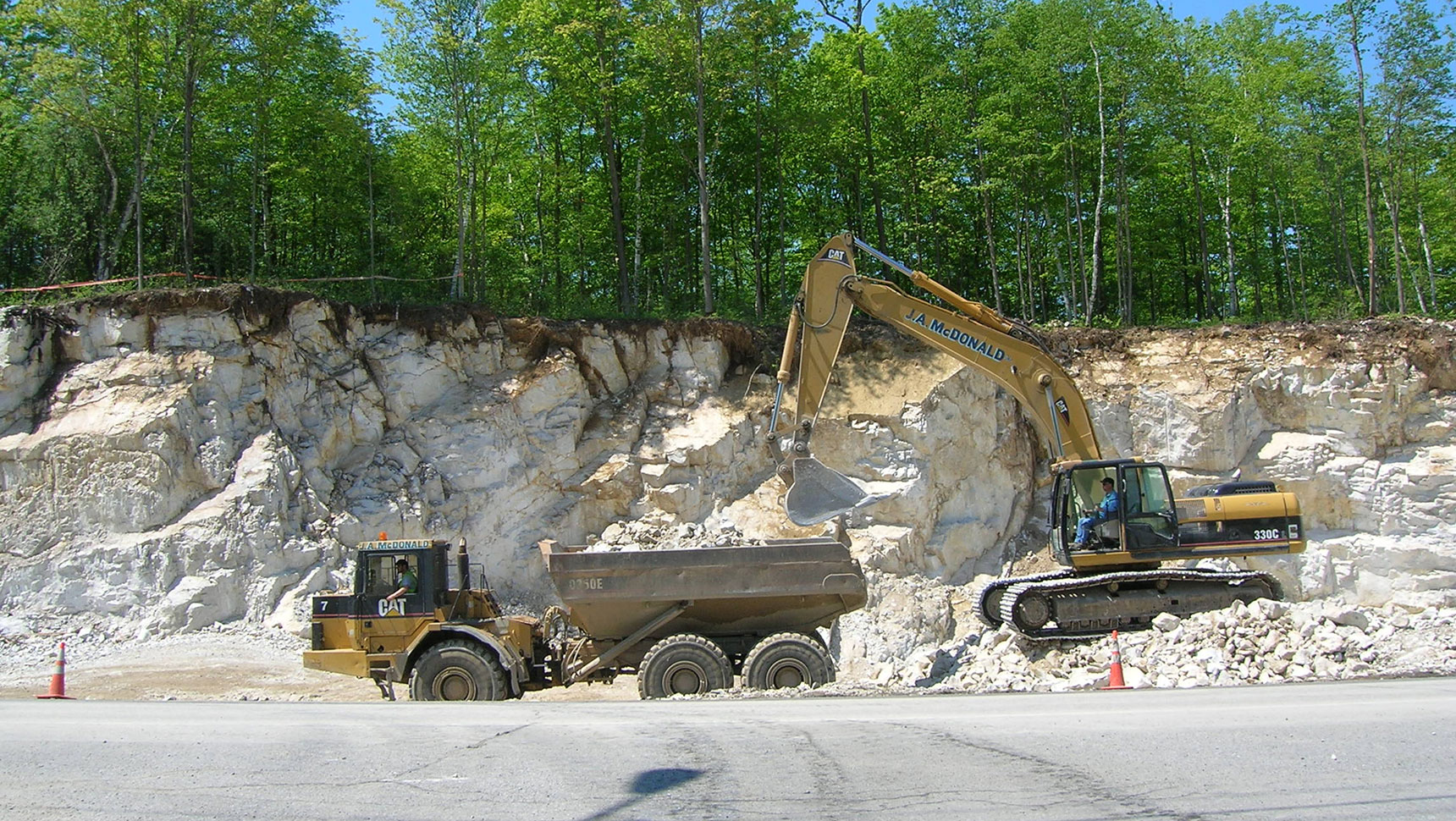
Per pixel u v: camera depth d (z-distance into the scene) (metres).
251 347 22.66
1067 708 10.45
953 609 22.50
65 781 7.48
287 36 27.36
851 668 20.22
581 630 14.65
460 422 23.56
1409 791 6.90
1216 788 7.05
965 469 24.33
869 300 16.70
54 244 28.59
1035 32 32.44
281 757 8.23
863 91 32.94
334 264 31.48
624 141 33.50
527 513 23.28
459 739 8.94
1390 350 24.95
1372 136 31.42
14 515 20.70
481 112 29.20
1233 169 33.78
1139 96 31.22
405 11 28.02
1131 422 25.33
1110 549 16.48
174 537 20.44
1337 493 24.22
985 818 6.45
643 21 28.86
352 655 14.06
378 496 22.41
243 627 19.83
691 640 13.80
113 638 19.34
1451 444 24.22
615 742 8.73
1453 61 29.27
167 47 25.91
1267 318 33.97
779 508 23.53
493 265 33.38
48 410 21.69
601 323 25.61
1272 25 32.06
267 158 30.91
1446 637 14.73
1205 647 14.16
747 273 38.09
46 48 26.53
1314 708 9.97
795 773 7.58
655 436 24.45
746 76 29.39
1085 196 36.22
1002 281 38.56
